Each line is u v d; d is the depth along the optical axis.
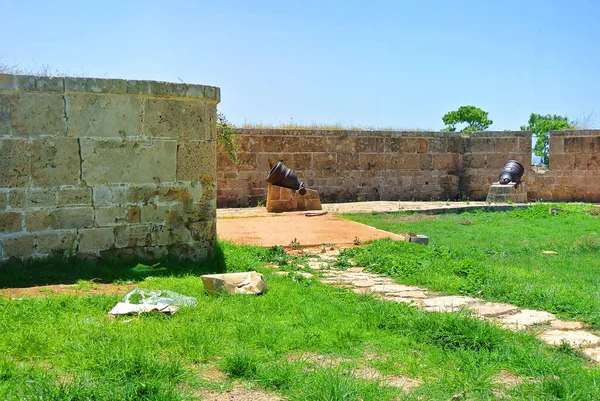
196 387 3.76
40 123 7.23
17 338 4.34
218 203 19.64
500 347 4.69
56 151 7.33
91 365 3.90
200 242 8.45
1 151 7.01
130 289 6.52
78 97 7.43
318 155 21.09
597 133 21.84
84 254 7.56
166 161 8.08
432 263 8.88
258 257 9.66
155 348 4.33
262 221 14.23
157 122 7.97
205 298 6.06
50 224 7.34
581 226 14.77
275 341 4.65
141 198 7.92
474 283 7.52
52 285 6.59
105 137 7.62
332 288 7.26
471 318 5.30
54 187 7.35
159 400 3.46
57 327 4.72
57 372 3.84
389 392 3.73
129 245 7.87
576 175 22.28
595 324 5.70
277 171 16.66
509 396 3.79
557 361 4.43
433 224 14.75
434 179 23.14
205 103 8.38
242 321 5.23
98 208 7.63
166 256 8.14
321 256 10.29
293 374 3.95
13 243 7.12
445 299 6.82
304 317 5.46
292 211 16.84
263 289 6.53
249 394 3.70
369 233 12.56
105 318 5.12
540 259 10.02
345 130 21.45
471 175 23.39
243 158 19.94
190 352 4.28
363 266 9.23
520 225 14.91
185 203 8.27
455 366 4.30
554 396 3.76
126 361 3.88
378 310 5.78
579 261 9.77
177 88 8.05
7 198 7.07
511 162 21.31
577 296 6.67
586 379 4.05
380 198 22.22
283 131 20.45
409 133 22.55
